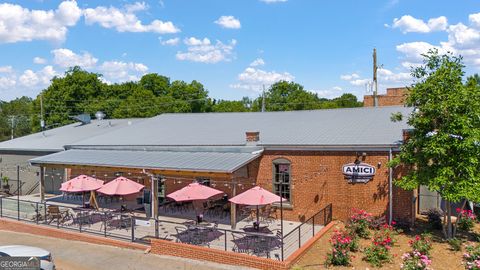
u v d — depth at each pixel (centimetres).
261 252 1408
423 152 1445
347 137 1866
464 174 1403
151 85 7475
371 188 1736
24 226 1997
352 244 1398
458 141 1381
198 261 1431
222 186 2102
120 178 1883
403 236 1541
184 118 3098
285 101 8262
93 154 2464
